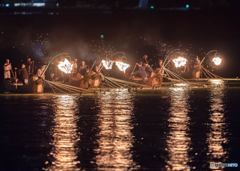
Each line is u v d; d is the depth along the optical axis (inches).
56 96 3176.7
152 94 3248.0
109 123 2445.9
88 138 2201.0
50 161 1941.4
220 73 4256.9
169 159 1953.7
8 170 1867.6
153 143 2127.2
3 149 2074.3
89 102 2967.5
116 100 3031.5
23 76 3378.4
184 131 2301.9
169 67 3878.0
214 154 1996.8
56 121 2493.8
